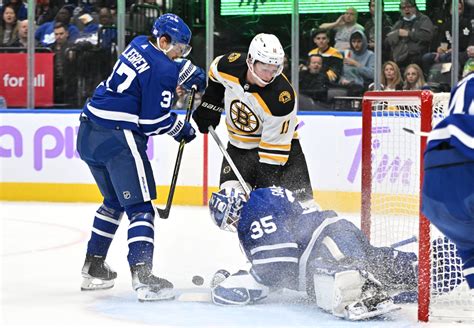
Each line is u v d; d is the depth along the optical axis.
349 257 5.55
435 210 4.03
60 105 13.20
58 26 13.05
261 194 5.79
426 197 4.05
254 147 6.62
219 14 12.78
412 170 7.25
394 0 12.30
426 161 4.06
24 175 12.35
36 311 5.71
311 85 12.61
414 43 12.31
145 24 12.87
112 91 6.11
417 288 5.88
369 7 12.32
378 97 6.02
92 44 13.04
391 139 7.18
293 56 12.54
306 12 12.48
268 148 6.34
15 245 8.66
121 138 6.07
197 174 11.84
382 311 5.37
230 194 5.86
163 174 11.91
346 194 11.29
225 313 5.60
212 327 5.21
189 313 5.60
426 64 12.33
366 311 5.34
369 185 6.27
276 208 5.70
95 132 6.15
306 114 11.40
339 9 12.35
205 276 7.00
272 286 5.84
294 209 5.79
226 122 6.71
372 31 12.35
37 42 13.11
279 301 5.97
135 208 6.14
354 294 5.46
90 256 6.40
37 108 13.22
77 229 9.74
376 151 6.89
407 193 6.88
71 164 12.20
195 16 12.80
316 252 5.67
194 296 6.15
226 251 8.19
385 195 6.83
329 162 11.34
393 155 6.87
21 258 7.92
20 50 13.13
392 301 5.46
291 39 12.54
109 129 6.09
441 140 4.03
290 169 6.84
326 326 5.21
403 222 6.79
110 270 6.46
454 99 4.11
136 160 6.08
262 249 5.66
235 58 6.43
